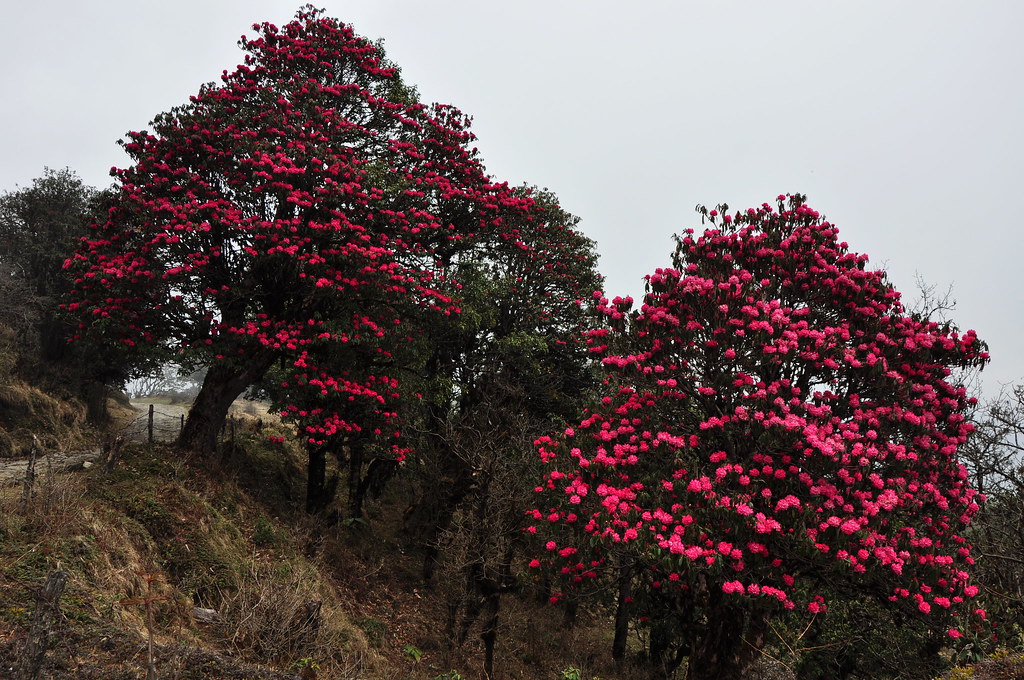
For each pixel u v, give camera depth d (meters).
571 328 20.36
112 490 10.59
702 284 8.98
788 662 11.45
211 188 14.42
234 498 13.17
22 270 21.55
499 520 12.05
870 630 10.14
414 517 18.34
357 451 16.97
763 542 7.50
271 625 8.52
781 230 10.02
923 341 8.66
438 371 18.02
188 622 8.31
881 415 8.17
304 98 15.78
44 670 5.71
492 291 18.77
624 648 16.14
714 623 8.85
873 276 9.24
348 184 14.08
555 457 9.55
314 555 13.17
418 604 14.41
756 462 8.05
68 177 23.25
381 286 14.16
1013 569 9.06
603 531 7.80
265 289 14.43
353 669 8.62
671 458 8.45
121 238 13.72
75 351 21.20
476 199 17.33
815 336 8.31
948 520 8.15
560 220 21.19
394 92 18.05
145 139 14.62
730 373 8.58
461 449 14.80
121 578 8.09
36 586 6.96
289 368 14.64
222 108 15.08
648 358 9.17
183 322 13.75
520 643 14.84
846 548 7.20
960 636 7.17
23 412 18.36
